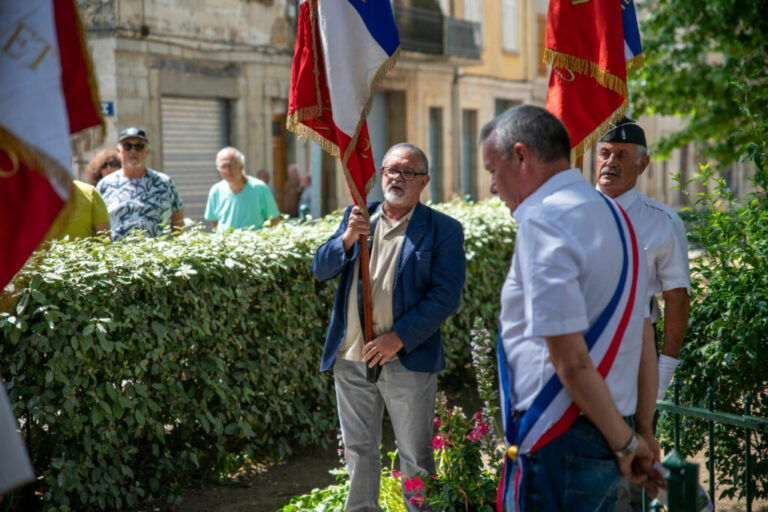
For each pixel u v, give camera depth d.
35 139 2.07
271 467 5.13
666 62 12.12
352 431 3.80
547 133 2.23
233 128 16.00
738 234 3.93
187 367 4.61
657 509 3.05
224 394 4.70
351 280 3.78
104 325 4.12
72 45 2.33
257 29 16.17
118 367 4.20
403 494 3.77
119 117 13.36
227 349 4.80
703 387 3.83
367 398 3.76
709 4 9.34
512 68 26.25
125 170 6.15
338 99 3.56
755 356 3.58
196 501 4.57
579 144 3.68
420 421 3.71
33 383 3.95
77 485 4.05
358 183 3.63
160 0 13.96
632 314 2.20
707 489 4.12
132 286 4.24
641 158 3.37
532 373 2.21
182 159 14.96
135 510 4.41
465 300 6.67
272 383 5.12
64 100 2.18
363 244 3.68
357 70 3.57
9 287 3.54
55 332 3.90
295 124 3.77
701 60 12.70
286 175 17.34
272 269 5.07
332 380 5.56
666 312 3.35
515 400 2.25
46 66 2.10
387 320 3.67
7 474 1.97
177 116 14.79
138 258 4.41
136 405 4.31
